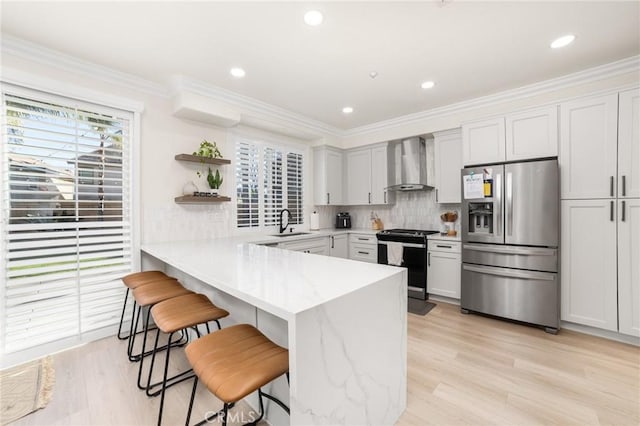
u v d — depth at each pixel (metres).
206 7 1.77
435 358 2.18
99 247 2.45
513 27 1.98
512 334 2.60
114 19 1.87
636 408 1.63
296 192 4.39
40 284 2.18
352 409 1.23
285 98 3.26
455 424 1.53
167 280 2.32
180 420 1.55
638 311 2.30
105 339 2.48
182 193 3.01
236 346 1.21
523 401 1.70
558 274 2.61
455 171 3.56
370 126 4.35
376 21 1.92
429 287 3.57
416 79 2.78
